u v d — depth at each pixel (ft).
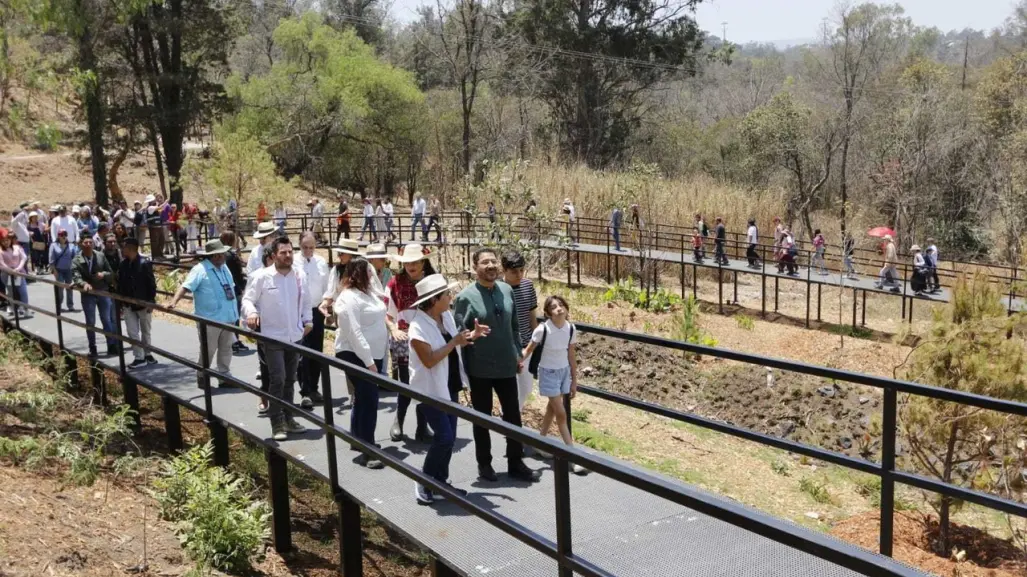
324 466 20.12
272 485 22.20
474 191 42.98
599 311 74.84
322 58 172.35
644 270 91.71
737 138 188.55
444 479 17.89
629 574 14.29
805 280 81.51
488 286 18.90
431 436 22.26
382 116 169.78
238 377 29.73
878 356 65.67
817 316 84.48
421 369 17.97
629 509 17.40
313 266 26.81
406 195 196.95
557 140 198.39
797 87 208.23
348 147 171.22
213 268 28.07
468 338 17.47
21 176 137.90
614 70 197.88
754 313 86.99
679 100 238.89
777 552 15.12
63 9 38.37
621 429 37.60
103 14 85.30
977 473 30.42
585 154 195.52
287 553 22.40
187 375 30.30
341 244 26.58
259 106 161.38
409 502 17.85
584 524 16.61
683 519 16.83
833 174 167.43
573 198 105.91
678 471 32.94
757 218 110.93
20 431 24.79
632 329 69.51
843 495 33.24
